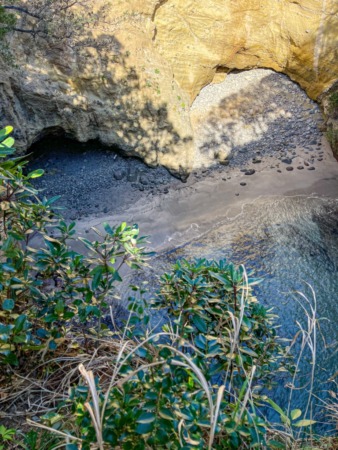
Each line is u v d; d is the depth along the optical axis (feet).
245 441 6.12
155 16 33.88
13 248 8.16
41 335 7.86
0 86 28.81
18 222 8.77
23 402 7.71
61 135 33.37
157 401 5.57
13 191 8.20
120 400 5.72
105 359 7.95
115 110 32.30
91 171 33.32
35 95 29.96
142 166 33.94
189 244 29.53
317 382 17.63
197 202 32.32
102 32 31.01
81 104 31.42
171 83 34.32
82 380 7.63
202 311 8.02
